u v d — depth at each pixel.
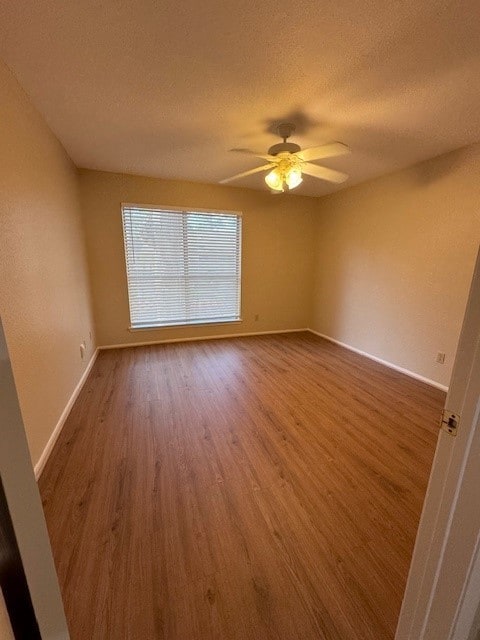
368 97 1.86
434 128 2.25
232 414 2.32
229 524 1.35
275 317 4.82
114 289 3.81
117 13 1.24
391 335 3.41
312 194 4.49
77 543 1.25
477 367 0.49
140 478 1.63
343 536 1.29
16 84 1.68
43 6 1.20
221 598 1.05
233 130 2.32
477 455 0.51
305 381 2.98
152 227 3.83
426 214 2.93
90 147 2.69
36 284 1.82
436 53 1.47
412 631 0.71
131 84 1.74
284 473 1.68
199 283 4.24
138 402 2.51
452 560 0.59
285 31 1.34
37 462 1.66
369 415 2.33
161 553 1.21
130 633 0.95
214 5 1.21
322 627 0.97
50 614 0.60
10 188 1.56
